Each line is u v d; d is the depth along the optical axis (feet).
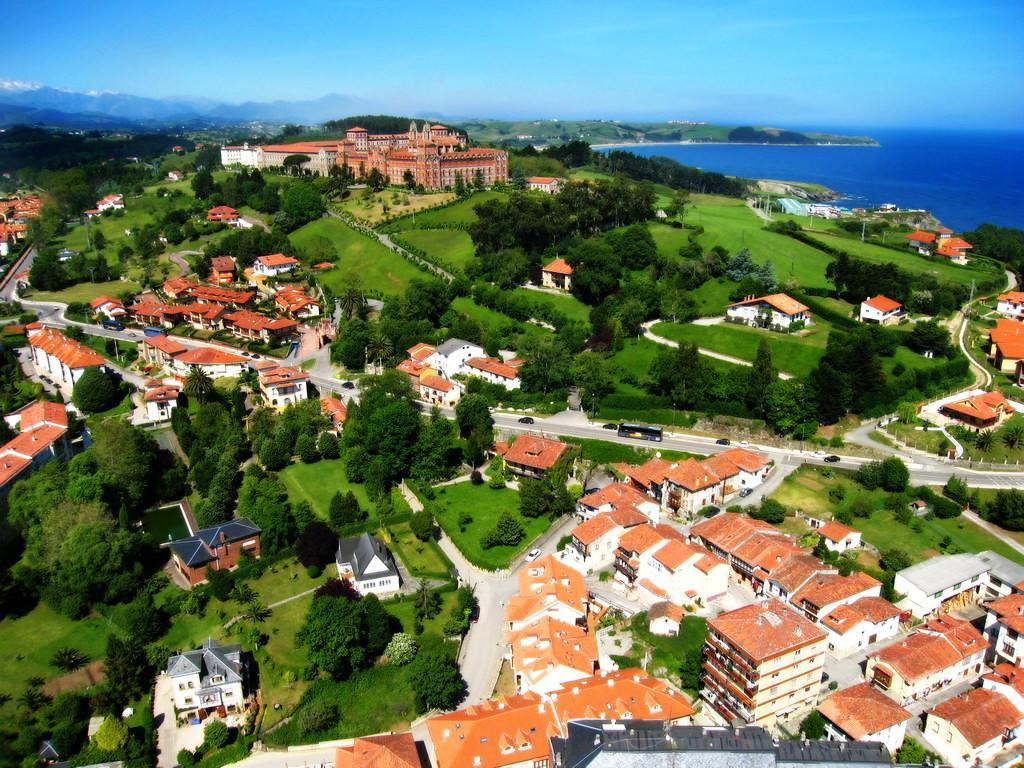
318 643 402.31
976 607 451.94
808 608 421.59
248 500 553.64
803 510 525.34
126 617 447.01
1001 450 575.79
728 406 636.89
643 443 615.16
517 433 641.81
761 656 345.10
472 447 605.73
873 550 482.69
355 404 653.71
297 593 480.23
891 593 443.32
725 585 455.22
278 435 633.20
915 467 564.71
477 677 406.41
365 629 421.18
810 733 353.72
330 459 636.07
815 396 609.83
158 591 489.67
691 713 358.64
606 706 357.41
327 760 365.61
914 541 489.67
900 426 613.52
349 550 495.82
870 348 625.82
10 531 537.65
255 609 453.99
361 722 384.88
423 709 388.16
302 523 532.73
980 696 362.12
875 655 388.57
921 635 401.70
